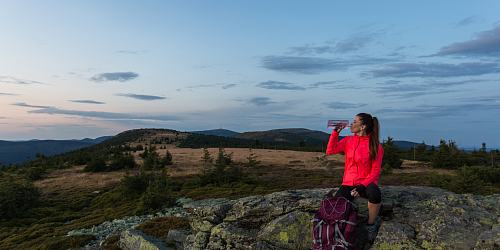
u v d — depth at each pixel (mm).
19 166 58125
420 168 40812
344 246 3836
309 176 34188
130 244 8867
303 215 5172
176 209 19312
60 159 67000
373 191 4148
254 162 41312
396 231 4305
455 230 4012
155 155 51688
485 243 3488
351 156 4449
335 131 4621
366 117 4305
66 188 32281
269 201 5879
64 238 12992
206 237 6738
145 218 17312
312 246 4816
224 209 6758
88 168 46562
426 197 5188
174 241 8289
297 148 96938
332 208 4062
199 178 32375
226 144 138750
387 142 43125
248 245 5629
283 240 5090
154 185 25500
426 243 3967
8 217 19984
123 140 186875
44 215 21188
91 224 16562
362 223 4754
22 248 12891
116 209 21422
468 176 18812
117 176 40344
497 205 4363
